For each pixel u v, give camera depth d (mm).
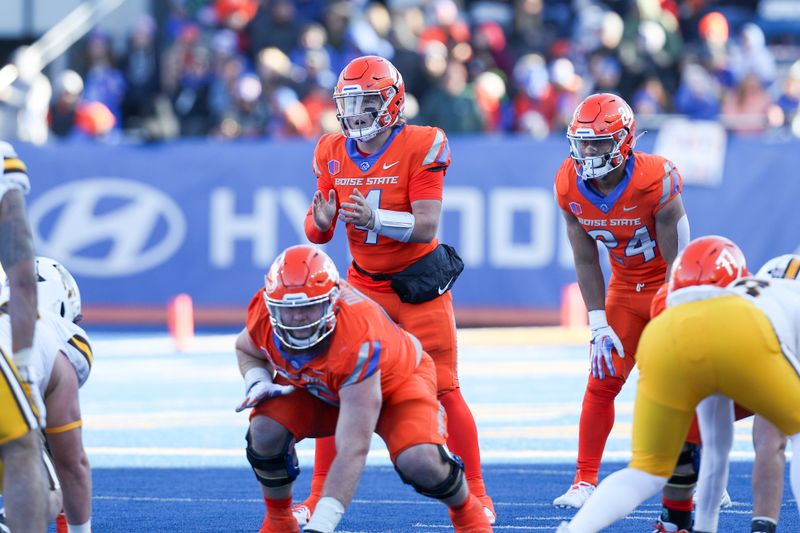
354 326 16047
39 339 16188
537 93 52281
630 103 51188
